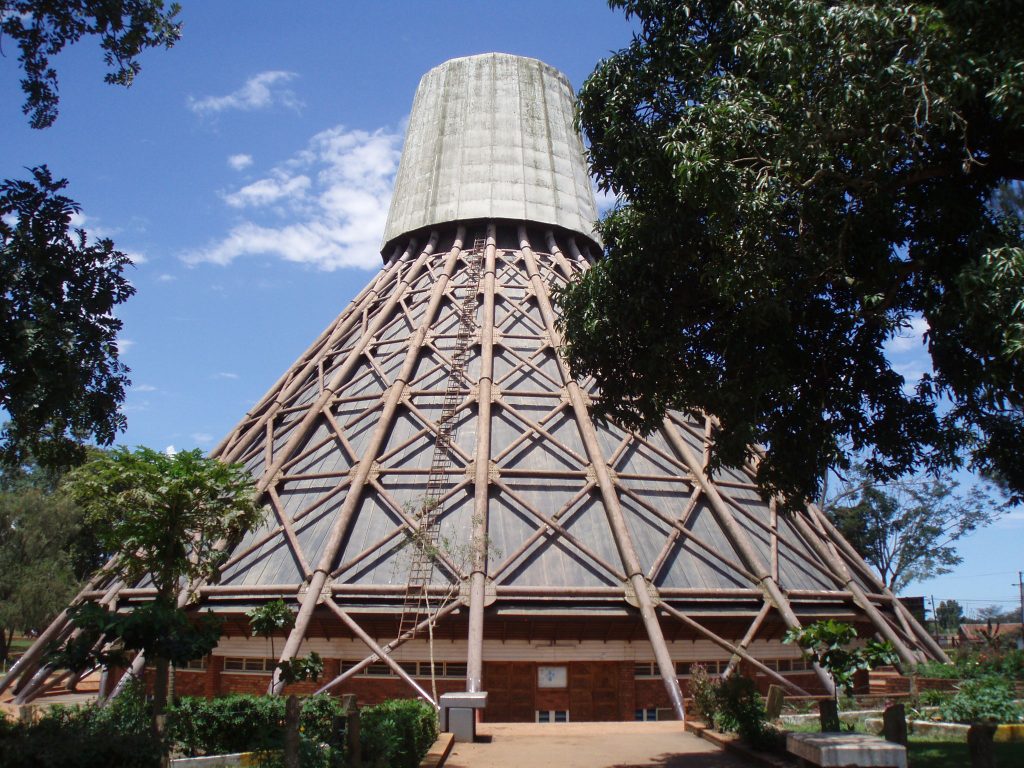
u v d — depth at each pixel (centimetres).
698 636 3075
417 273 4747
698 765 1844
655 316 1861
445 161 5091
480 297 4378
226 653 3162
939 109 1405
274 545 3294
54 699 3722
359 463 3406
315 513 3366
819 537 3744
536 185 4994
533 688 2975
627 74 1888
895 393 1938
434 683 2716
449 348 4044
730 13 1747
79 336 1609
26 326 1525
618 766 1847
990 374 1458
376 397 3831
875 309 1823
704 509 3506
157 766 1318
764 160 1631
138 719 1683
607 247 2028
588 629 2988
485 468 3303
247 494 3181
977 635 5472
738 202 1581
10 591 6159
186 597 3075
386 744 1513
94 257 1677
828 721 1588
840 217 1725
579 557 3130
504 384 3788
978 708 2308
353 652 2995
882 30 1419
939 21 1388
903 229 1778
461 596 2902
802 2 1502
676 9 1886
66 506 6375
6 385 1591
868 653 1728
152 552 2995
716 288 1739
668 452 3759
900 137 1588
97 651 1592
